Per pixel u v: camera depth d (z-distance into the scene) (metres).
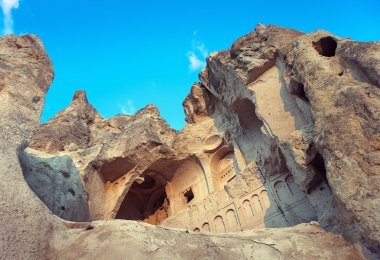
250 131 18.23
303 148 11.06
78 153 16.94
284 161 14.13
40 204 6.75
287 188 14.13
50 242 6.42
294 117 13.33
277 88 14.86
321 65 11.05
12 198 6.20
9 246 5.50
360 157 7.63
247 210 15.07
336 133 8.52
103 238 6.79
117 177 17.78
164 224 17.34
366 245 6.79
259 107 14.82
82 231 7.12
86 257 6.30
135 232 7.05
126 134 19.11
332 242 7.67
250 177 15.88
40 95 10.41
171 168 19.97
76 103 24.78
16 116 8.60
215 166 19.59
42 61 11.88
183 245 6.90
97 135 23.55
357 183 7.28
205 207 16.88
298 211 13.16
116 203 16.77
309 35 13.30
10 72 10.18
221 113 21.05
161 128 21.67
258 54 16.39
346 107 8.87
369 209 6.71
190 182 19.83
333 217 8.50
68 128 20.31
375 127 7.82
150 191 21.47
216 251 6.88
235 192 16.06
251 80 16.16
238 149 18.53
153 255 6.46
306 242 7.72
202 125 21.12
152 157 18.23
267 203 14.45
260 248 7.22
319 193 10.76
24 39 12.08
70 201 12.62
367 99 8.48
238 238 7.57
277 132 13.40
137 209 21.28
